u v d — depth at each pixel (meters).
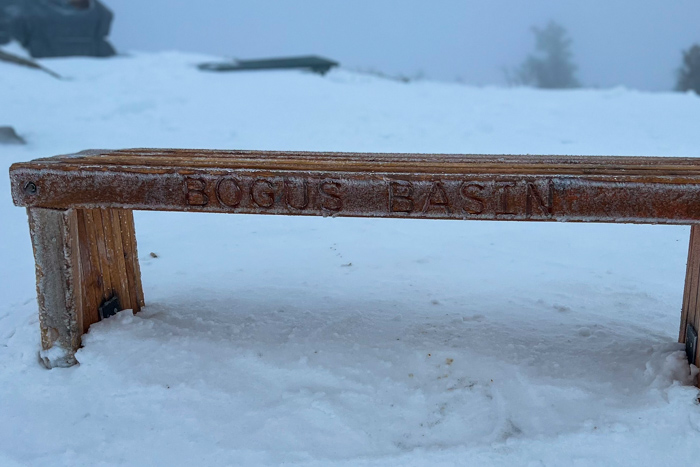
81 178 2.50
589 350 2.74
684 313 2.65
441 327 2.98
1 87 10.92
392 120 9.53
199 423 2.35
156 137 8.30
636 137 8.16
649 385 2.42
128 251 3.09
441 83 14.09
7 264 3.99
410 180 2.35
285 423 2.32
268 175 2.41
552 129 8.81
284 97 11.44
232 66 15.66
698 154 7.04
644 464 2.09
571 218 2.30
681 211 2.23
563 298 3.39
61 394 2.54
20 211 5.07
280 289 3.51
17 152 7.28
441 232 4.65
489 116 9.84
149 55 17.58
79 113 9.64
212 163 2.57
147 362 2.66
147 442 2.28
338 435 2.27
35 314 3.15
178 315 3.10
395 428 2.31
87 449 2.26
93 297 2.87
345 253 4.18
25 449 2.27
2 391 2.57
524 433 2.26
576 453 2.15
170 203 2.48
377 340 2.84
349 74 14.15
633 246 4.34
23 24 16.47
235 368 2.64
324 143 7.96
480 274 3.78
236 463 2.16
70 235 2.64
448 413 2.37
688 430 2.19
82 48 16.92
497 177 2.31
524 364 2.62
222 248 4.30
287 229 4.72
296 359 2.69
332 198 2.40
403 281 3.65
